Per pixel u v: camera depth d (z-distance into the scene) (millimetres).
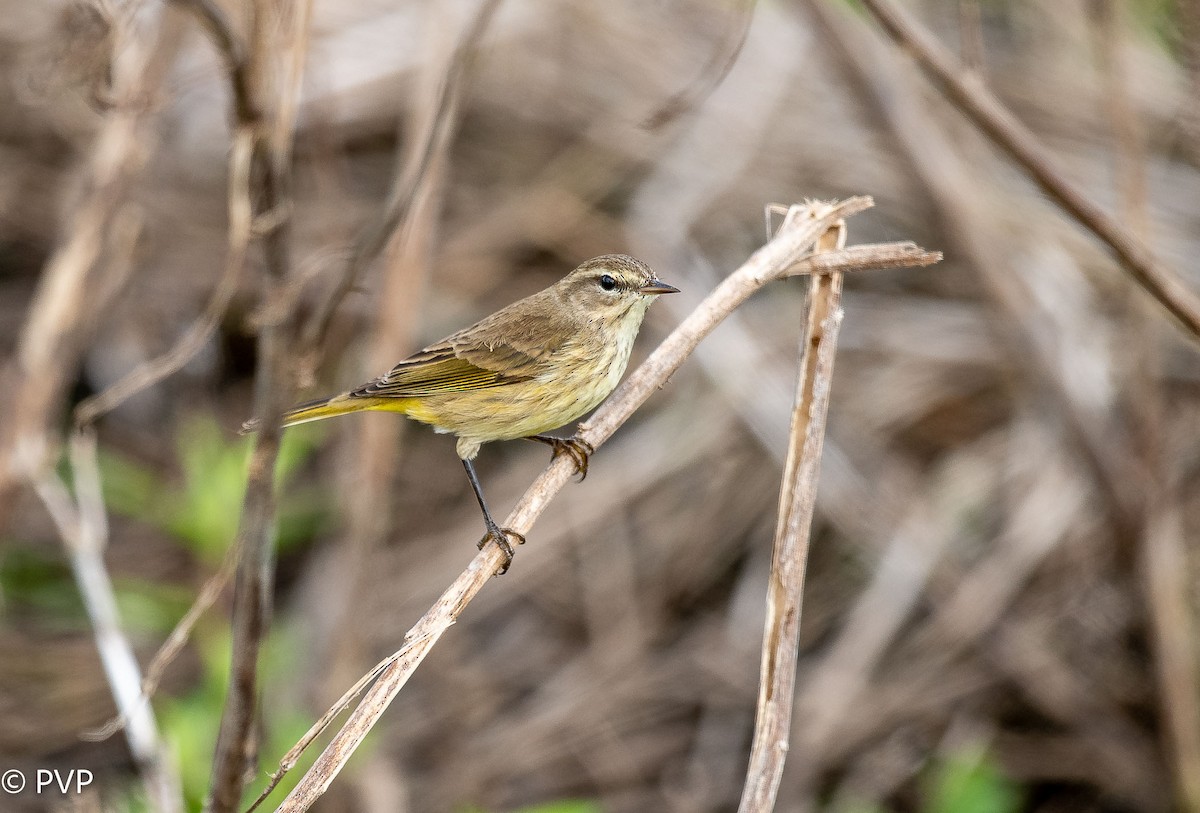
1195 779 11500
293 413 8977
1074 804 11961
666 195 14656
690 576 13211
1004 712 12227
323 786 5695
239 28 8125
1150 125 14422
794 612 6508
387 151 14656
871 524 12836
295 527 12438
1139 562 11758
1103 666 12258
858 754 12008
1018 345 12867
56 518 9570
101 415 13586
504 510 13477
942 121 14109
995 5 15773
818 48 14203
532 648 13016
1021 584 12617
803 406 6824
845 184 14555
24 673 12055
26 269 14242
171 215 14148
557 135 15078
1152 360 11633
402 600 12898
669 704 12594
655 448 13781
